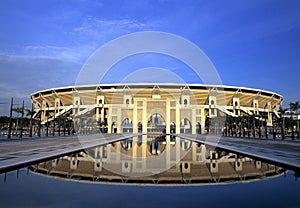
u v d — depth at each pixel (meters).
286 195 4.58
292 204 4.05
